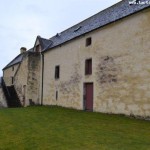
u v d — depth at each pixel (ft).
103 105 51.70
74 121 41.96
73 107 62.39
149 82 41.45
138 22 44.88
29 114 51.96
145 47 42.96
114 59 49.78
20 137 30.50
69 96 64.69
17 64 113.09
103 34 53.72
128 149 24.80
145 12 43.62
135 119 42.55
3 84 100.12
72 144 26.84
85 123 39.81
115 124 38.37
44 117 47.26
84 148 25.29
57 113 53.21
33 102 81.30
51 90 74.74
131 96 44.83
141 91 42.83
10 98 89.56
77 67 62.18
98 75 54.13
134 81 44.45
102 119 43.32
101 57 53.62
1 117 47.34
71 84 64.23
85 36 59.98
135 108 43.73
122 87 47.03
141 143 27.04
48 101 76.13
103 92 52.01
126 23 47.65
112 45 50.72
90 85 57.41
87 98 58.18
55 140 28.63
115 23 50.42
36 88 82.38
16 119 44.78
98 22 59.98
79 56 61.67
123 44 47.78
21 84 87.92
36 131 33.78
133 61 45.11
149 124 37.88
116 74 48.88
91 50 57.31
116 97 48.32
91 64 57.41
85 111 55.47
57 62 72.54
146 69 42.32
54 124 39.22
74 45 64.39
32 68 82.33
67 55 67.46
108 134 31.42
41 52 82.64
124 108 46.16
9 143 27.89
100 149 24.86
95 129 34.73
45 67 80.07
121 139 28.84
